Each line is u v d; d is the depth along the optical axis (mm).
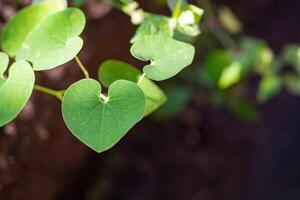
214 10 1021
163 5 711
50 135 713
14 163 681
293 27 1312
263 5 1313
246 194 1144
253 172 1177
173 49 404
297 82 818
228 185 1129
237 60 701
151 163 1069
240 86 917
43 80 689
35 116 691
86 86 385
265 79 748
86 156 859
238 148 1172
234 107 921
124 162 1038
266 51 741
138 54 404
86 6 743
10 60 539
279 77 777
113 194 997
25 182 710
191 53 401
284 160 1208
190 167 1108
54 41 409
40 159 724
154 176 1063
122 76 443
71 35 410
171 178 1082
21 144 684
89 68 734
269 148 1209
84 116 378
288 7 1344
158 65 401
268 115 1233
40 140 704
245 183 1154
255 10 1298
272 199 1165
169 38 407
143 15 533
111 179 1003
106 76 443
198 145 1134
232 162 1151
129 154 1053
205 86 966
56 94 460
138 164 1053
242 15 1270
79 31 411
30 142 692
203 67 916
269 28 1295
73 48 402
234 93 906
